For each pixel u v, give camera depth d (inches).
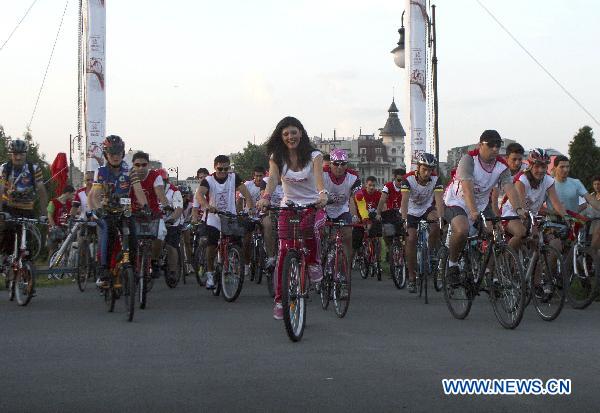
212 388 174.9
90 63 631.2
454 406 159.0
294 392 170.7
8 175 348.8
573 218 335.6
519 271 260.1
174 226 447.2
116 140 307.9
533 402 162.4
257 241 459.2
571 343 234.1
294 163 262.1
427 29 682.2
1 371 194.4
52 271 394.6
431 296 388.8
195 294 406.9
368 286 462.6
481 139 290.5
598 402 162.2
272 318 299.7
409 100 679.1
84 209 494.0
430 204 398.6
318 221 255.8
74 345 233.6
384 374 188.7
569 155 1670.8
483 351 220.4
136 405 160.6
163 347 229.5
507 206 329.7
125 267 296.8
